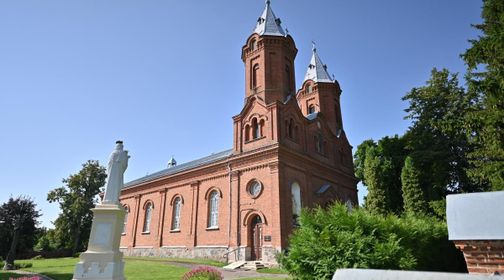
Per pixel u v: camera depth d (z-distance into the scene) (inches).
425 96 1093.1
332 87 1485.0
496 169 580.1
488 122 518.3
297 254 305.7
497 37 470.6
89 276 382.0
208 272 450.6
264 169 968.9
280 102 1032.2
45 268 902.4
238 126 1106.7
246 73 1210.0
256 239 939.3
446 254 440.5
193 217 1144.2
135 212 1454.2
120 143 477.4
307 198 1030.4
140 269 775.1
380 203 1050.7
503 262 165.8
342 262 278.8
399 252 287.0
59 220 1943.9
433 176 975.6
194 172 1208.8
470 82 533.6
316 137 1230.9
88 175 2065.7
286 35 1218.6
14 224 1119.6
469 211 179.8
